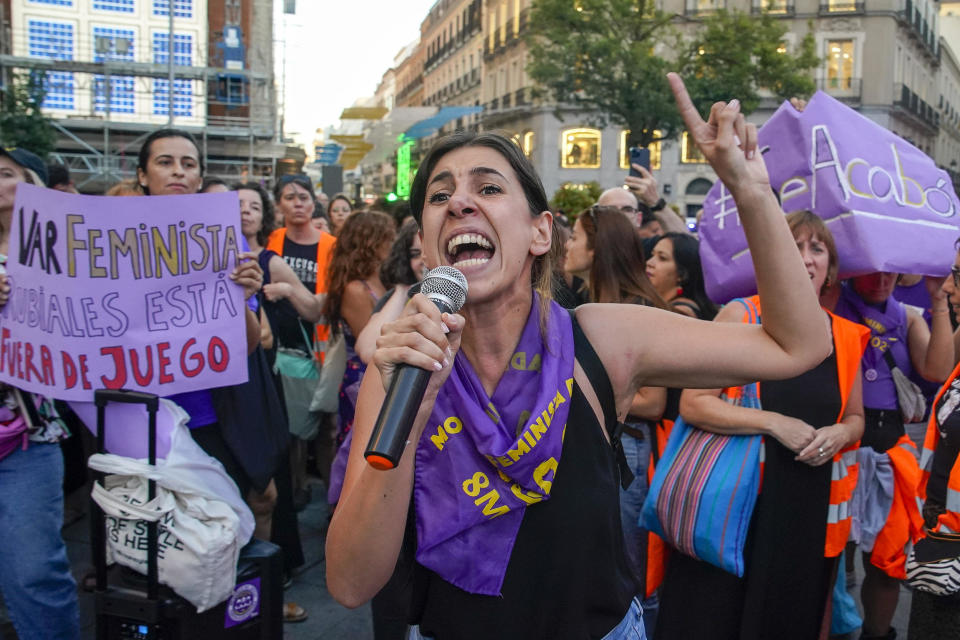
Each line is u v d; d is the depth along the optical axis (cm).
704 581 257
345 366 416
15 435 260
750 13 3250
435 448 139
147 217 259
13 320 261
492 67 4203
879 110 3256
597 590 143
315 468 562
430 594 146
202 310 267
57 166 530
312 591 381
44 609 264
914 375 344
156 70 2111
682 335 152
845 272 304
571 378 144
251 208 433
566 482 142
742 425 247
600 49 2372
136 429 249
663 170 3309
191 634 244
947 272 311
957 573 225
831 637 328
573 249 335
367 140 2227
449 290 135
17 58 2038
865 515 308
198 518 243
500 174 146
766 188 141
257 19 2355
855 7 3212
